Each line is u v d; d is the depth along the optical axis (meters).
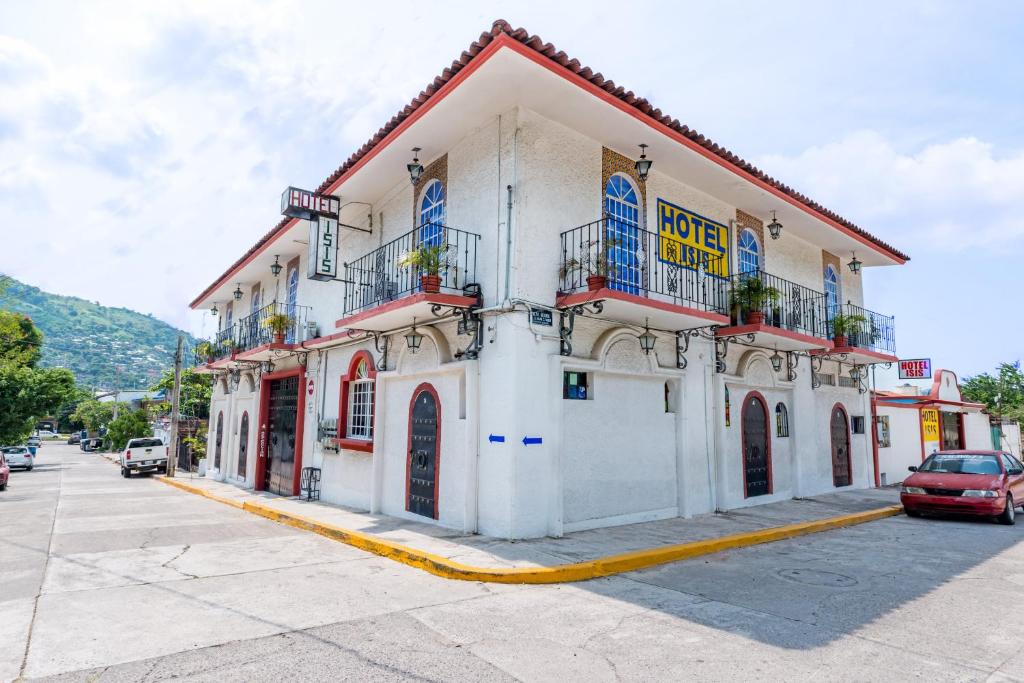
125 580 6.80
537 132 9.30
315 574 7.13
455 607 5.84
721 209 12.80
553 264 9.26
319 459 14.12
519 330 8.66
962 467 12.48
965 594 6.43
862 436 16.83
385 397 11.59
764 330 11.52
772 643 4.91
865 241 15.83
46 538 9.54
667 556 7.89
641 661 4.51
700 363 11.68
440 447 9.88
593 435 9.69
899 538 9.80
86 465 37.91
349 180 11.88
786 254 14.80
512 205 8.90
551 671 4.31
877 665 4.48
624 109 9.19
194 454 27.73
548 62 8.01
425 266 8.98
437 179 10.78
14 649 4.63
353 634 5.04
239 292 21.61
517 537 8.35
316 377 14.69
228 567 7.48
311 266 11.48
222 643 4.80
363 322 10.58
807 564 7.82
